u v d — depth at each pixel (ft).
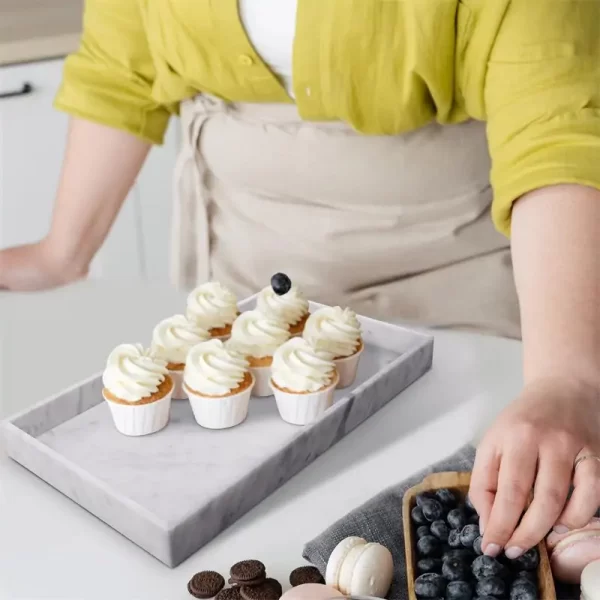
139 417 2.81
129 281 3.99
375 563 2.11
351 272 3.67
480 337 3.49
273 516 2.48
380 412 3.01
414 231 3.52
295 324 3.51
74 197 3.96
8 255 3.97
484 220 3.51
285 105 3.44
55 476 2.55
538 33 2.61
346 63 3.02
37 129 6.41
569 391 2.21
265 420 3.01
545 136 2.55
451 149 3.34
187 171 3.95
